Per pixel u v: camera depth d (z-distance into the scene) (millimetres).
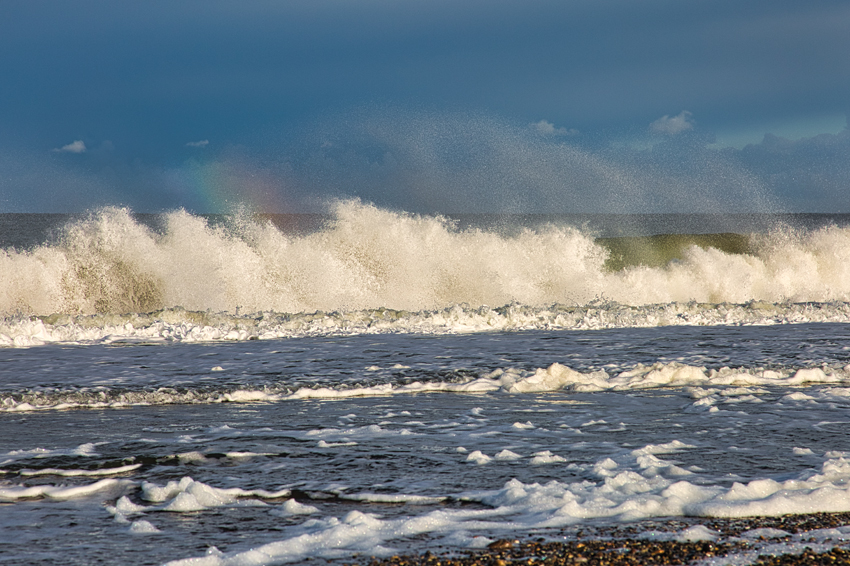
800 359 28281
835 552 9523
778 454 14945
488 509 11523
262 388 23297
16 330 33875
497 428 17812
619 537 10180
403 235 52250
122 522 11203
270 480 13438
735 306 44500
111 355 29719
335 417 19297
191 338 34531
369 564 9297
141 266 48156
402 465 14383
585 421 18594
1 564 9398
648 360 28359
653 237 86312
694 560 9273
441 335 35781
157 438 16906
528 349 31203
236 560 9422
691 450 15320
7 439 16906
